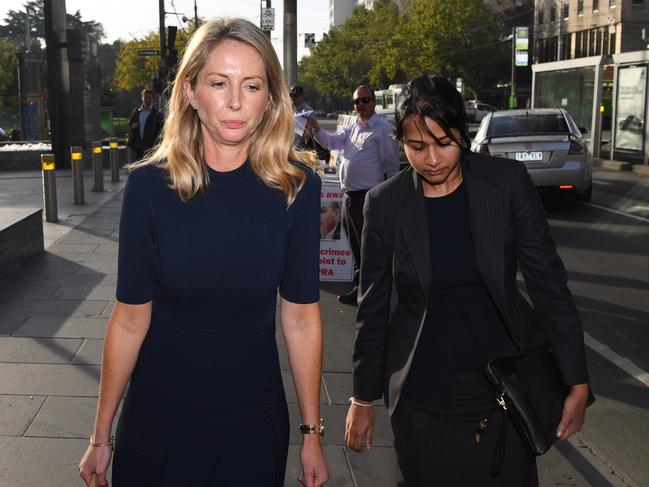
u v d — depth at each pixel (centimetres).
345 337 604
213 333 205
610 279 826
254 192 206
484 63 6438
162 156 209
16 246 811
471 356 239
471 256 240
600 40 5747
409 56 6675
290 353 221
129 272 207
